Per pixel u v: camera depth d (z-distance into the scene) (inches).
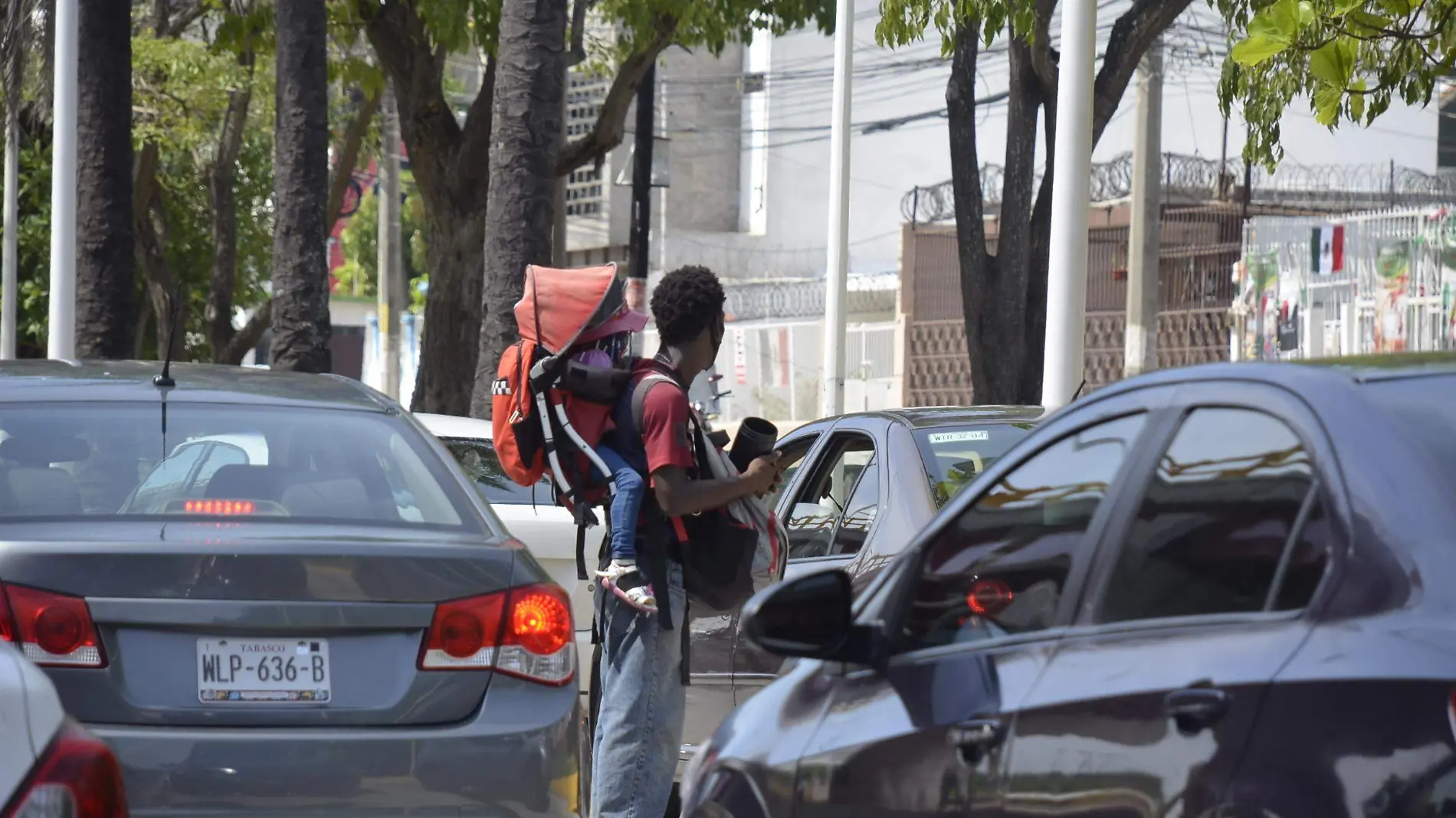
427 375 2687.0
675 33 2652.6
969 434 942.4
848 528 943.7
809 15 2753.4
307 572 655.1
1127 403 459.2
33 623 632.4
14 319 3427.7
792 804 505.0
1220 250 3540.8
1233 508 402.0
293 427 773.9
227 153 3767.2
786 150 5708.7
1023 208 2124.8
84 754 402.6
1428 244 2662.4
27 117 3129.9
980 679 450.6
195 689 643.5
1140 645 404.5
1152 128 3142.2
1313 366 413.7
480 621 679.1
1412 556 347.6
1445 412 378.9
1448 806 308.7
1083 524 452.1
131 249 2180.1
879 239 5629.9
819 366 4837.6
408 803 653.3
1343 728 332.5
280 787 639.8
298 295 2074.3
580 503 771.4
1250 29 909.8
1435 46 1178.0
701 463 772.0
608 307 769.6
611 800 757.3
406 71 2645.2
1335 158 5068.9
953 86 2160.4
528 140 1674.5
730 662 986.1
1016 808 414.6
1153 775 374.0
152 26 3858.3
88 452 732.7
